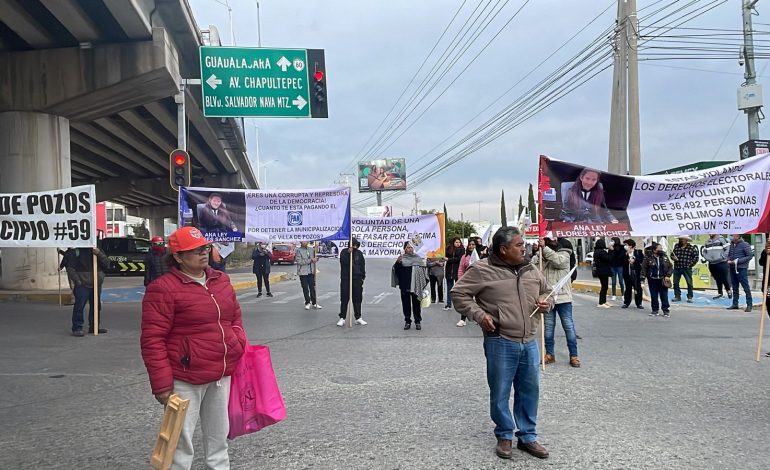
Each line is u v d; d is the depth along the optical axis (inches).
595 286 781.3
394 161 3400.6
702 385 268.2
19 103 677.3
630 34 740.7
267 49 673.0
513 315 181.3
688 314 533.3
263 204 486.0
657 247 519.8
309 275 596.1
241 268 1503.4
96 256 419.5
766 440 197.6
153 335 138.1
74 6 567.2
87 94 669.9
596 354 342.6
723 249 628.4
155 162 1403.8
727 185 346.0
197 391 144.5
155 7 648.4
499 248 184.5
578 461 180.7
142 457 187.3
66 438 204.7
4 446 196.9
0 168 689.0
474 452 188.9
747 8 725.9
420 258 443.2
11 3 556.4
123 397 257.6
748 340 387.9
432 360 329.4
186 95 855.1
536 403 187.6
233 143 1312.7
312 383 277.1
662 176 346.0
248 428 159.9
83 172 1581.0
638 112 745.0
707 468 174.6
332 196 482.6
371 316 530.6
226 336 146.7
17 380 287.9
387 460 182.7
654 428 210.1
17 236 422.6
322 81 682.2
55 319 497.7
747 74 733.9
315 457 185.3
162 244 458.0
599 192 342.0
